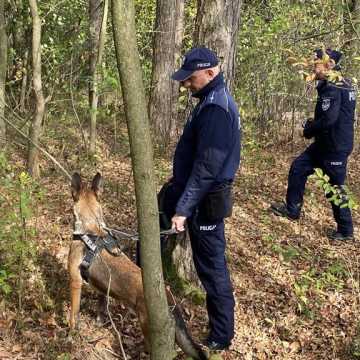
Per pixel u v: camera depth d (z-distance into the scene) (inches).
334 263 236.1
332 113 255.8
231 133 159.2
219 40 196.1
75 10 406.0
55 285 194.2
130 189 308.0
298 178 282.0
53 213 247.3
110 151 391.9
